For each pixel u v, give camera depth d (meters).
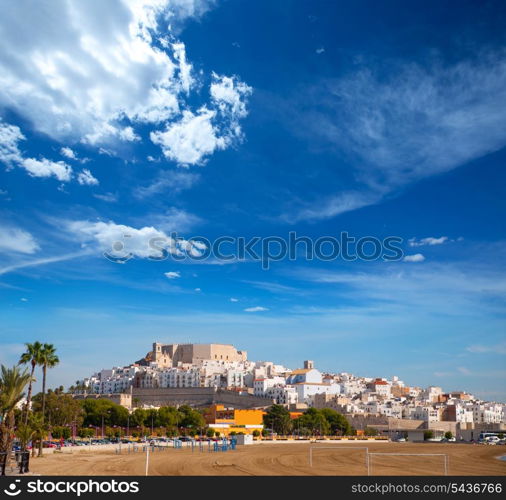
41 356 107.44
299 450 138.62
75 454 111.06
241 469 73.94
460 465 88.88
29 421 99.75
